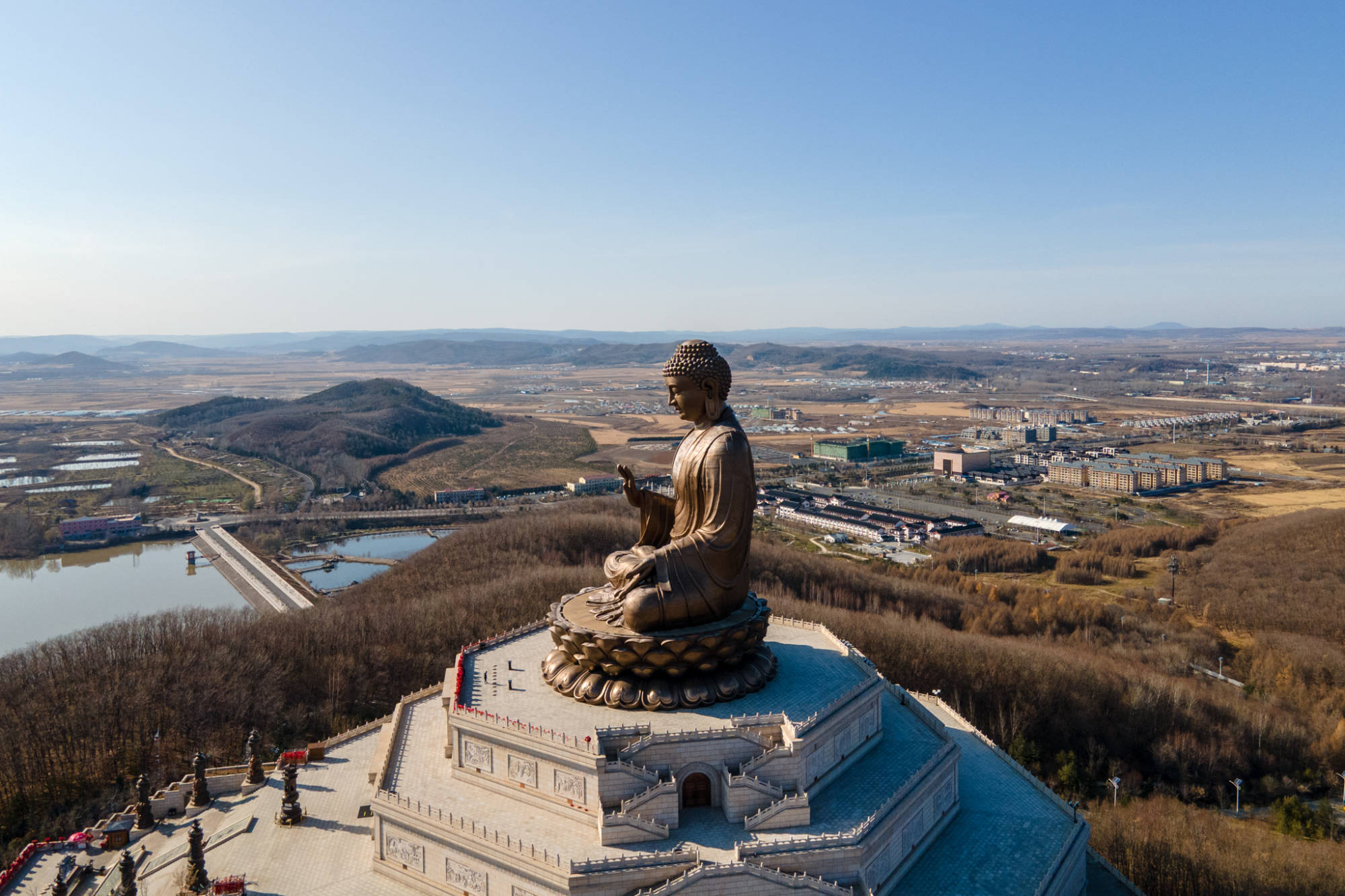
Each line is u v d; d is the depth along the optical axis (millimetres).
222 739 83188
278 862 58188
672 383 61250
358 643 103125
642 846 52219
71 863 60438
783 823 54188
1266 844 76312
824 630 78562
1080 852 63469
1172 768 91562
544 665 65375
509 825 54188
